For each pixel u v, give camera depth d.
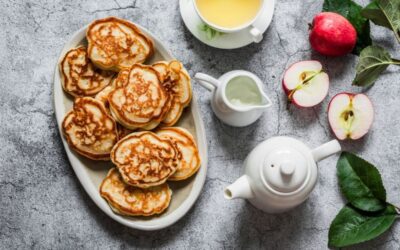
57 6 1.13
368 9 1.08
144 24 1.13
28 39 1.13
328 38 1.08
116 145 1.06
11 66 1.13
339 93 1.12
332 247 1.13
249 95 1.07
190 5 1.11
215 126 1.13
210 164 1.13
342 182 1.10
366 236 1.08
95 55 1.06
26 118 1.12
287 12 1.14
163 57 1.09
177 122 1.10
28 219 1.12
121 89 1.06
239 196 1.02
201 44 1.13
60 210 1.12
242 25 1.07
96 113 1.06
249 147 1.13
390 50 1.15
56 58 1.13
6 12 1.13
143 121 1.07
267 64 1.14
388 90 1.14
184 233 1.12
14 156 1.12
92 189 1.07
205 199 1.12
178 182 1.09
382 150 1.14
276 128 1.14
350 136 1.12
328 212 1.13
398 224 1.13
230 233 1.12
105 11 1.13
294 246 1.13
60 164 1.12
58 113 1.07
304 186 1.00
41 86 1.13
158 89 1.07
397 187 1.14
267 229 1.13
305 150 1.02
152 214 1.07
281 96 1.14
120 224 1.12
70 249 1.12
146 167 1.06
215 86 1.05
